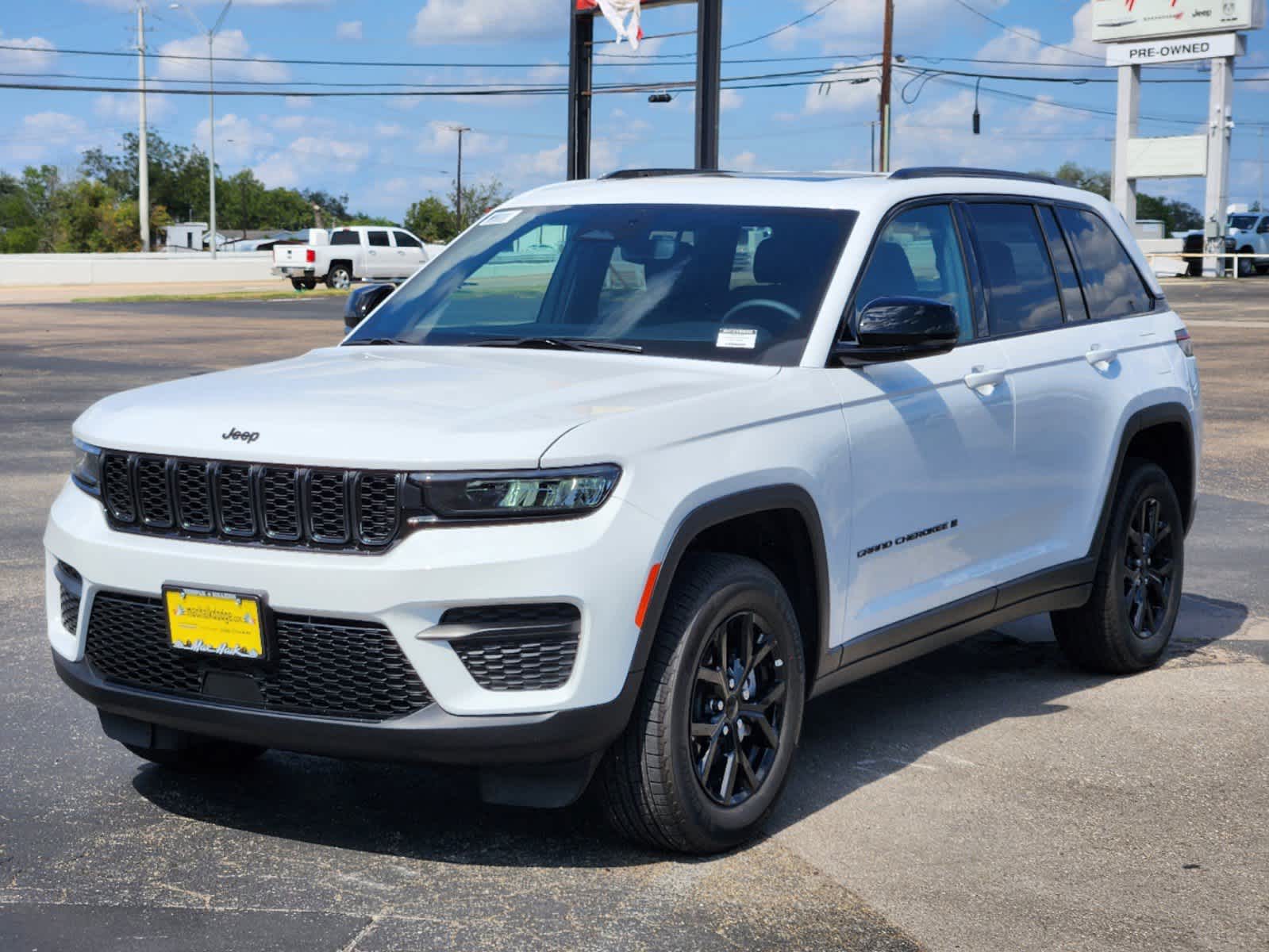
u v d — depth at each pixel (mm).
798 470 4195
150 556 3836
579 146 27344
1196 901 3809
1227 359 20047
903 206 5020
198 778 4652
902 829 4285
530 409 3836
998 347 5254
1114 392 5797
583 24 26953
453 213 113688
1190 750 5035
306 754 3801
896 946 3525
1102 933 3613
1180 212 131625
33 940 3484
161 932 3537
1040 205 5828
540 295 5027
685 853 4039
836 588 4438
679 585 3924
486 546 3592
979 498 5082
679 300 4738
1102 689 5809
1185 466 6410
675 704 3842
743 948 3496
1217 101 50500
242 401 4016
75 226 109000
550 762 3707
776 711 4254
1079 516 5676
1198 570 7996
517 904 3723
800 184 5121
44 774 4672
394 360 4617
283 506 3719
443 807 4414
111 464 3984
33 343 24188
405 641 3598
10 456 11617
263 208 157500
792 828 4289
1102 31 51938
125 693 3980
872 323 4355
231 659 3773
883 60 49062
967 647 6516
